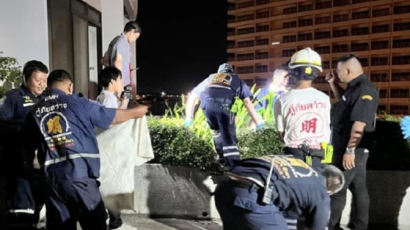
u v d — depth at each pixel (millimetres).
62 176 2855
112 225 4008
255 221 2381
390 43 48281
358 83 3576
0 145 3674
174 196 4543
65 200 2924
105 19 8867
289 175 2379
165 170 4547
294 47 56812
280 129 3338
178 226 4277
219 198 2533
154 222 4391
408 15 46750
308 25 55469
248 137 4660
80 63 7480
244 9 62188
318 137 3201
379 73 49031
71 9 6941
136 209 4609
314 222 2410
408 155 4555
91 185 2957
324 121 3221
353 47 51469
